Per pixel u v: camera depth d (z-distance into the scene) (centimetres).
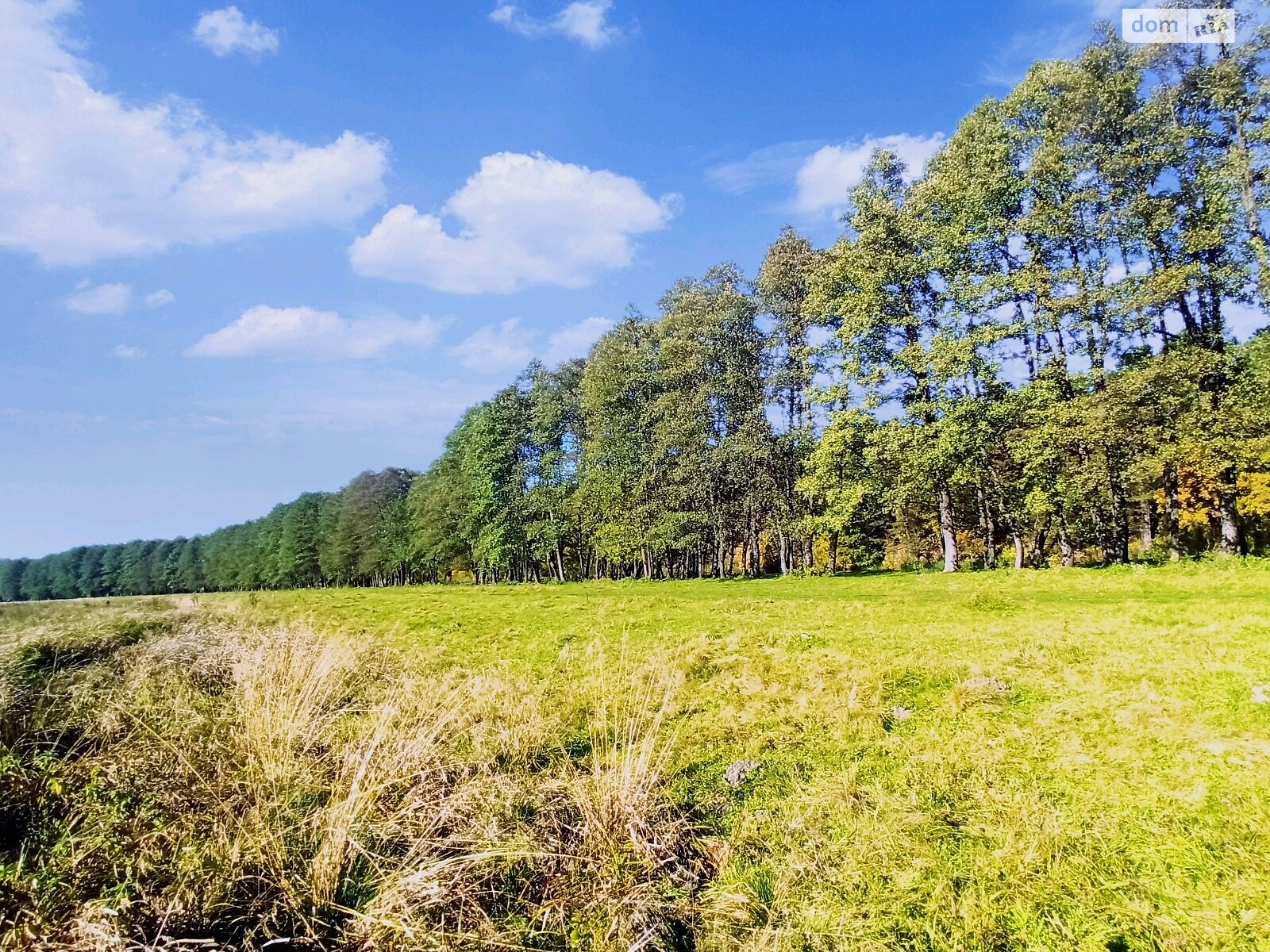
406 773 523
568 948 356
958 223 2580
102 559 14112
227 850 414
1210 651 729
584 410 4638
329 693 790
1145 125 2242
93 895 379
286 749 574
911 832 435
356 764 535
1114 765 496
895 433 2659
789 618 1402
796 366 3572
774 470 3509
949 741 574
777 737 625
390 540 7281
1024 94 2436
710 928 369
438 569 6856
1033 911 354
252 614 2084
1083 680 688
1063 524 2514
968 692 680
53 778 520
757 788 532
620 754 569
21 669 955
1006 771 508
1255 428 1959
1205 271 2128
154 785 522
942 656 852
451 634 1423
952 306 2664
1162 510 2853
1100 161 2309
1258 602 1162
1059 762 511
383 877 402
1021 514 2683
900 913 364
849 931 352
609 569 5334
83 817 473
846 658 881
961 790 486
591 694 798
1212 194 2095
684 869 421
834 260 3084
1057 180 2366
